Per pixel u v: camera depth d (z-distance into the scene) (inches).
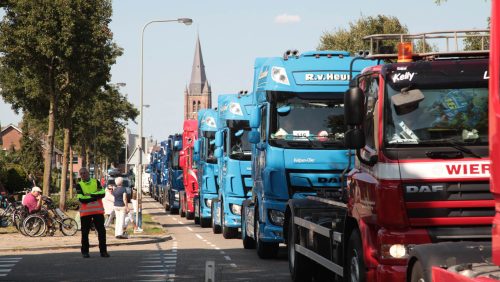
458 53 565.6
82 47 1824.6
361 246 550.0
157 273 881.5
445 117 505.0
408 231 500.1
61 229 1440.7
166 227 1862.7
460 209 498.6
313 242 685.9
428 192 499.5
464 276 330.3
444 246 404.8
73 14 1806.1
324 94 900.6
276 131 903.1
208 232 1654.8
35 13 1793.8
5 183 3029.0
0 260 1045.8
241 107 1347.2
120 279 826.2
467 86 507.2
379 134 512.1
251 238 1180.5
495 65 307.6
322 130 898.7
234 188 1341.0
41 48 1804.9
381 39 598.2
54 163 5128.0
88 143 3297.2
